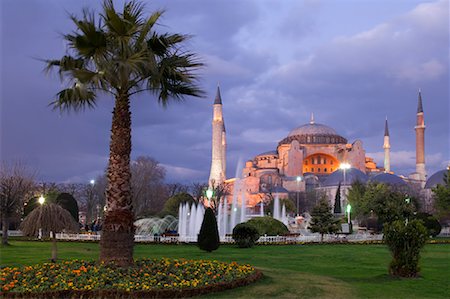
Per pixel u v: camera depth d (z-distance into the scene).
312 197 137.00
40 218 20.39
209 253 28.09
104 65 14.62
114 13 14.41
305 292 13.28
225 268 15.70
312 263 23.22
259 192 145.12
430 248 33.88
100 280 12.70
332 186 140.88
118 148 15.16
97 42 14.67
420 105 168.62
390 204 54.34
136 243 35.97
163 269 14.80
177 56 16.62
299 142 182.38
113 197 14.95
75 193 96.88
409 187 119.06
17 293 11.80
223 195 102.88
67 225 20.98
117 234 14.77
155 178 89.31
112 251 14.76
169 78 17.00
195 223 49.91
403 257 17.33
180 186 111.50
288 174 166.88
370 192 67.94
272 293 13.02
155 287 12.37
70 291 11.90
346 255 27.58
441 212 54.50
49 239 39.69
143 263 15.66
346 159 173.00
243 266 16.38
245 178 155.25
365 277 17.59
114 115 15.42
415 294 13.71
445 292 14.11
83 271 13.84
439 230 52.34
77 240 38.66
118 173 15.04
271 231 40.34
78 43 14.56
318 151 177.88
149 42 16.08
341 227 51.19
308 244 37.59
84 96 16.31
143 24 15.71
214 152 159.75
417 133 167.50
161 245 35.03
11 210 35.22
